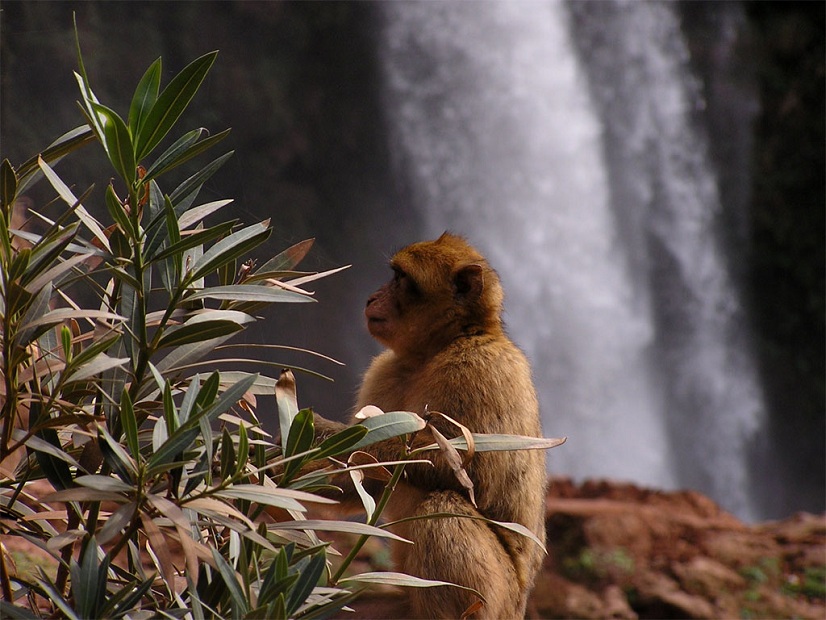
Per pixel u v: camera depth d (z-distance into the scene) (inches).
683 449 1424.7
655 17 1425.9
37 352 147.3
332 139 1199.6
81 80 122.9
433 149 1270.9
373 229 1223.5
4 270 132.8
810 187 1509.6
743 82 1497.3
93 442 134.3
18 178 147.3
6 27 303.3
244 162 1093.1
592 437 1338.6
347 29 1210.6
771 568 488.7
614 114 1392.7
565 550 488.4
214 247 139.1
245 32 1104.8
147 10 844.6
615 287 1369.3
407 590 217.2
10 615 117.9
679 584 465.7
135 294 141.2
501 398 222.8
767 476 1499.8
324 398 1051.3
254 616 118.3
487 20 1298.0
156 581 158.2
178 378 144.5
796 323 1517.0
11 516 143.6
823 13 1498.5
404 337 239.1
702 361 1444.4
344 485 213.5
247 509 138.9
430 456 213.9
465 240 259.3
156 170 135.0
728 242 1504.7
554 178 1326.3
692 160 1450.5
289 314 309.1
